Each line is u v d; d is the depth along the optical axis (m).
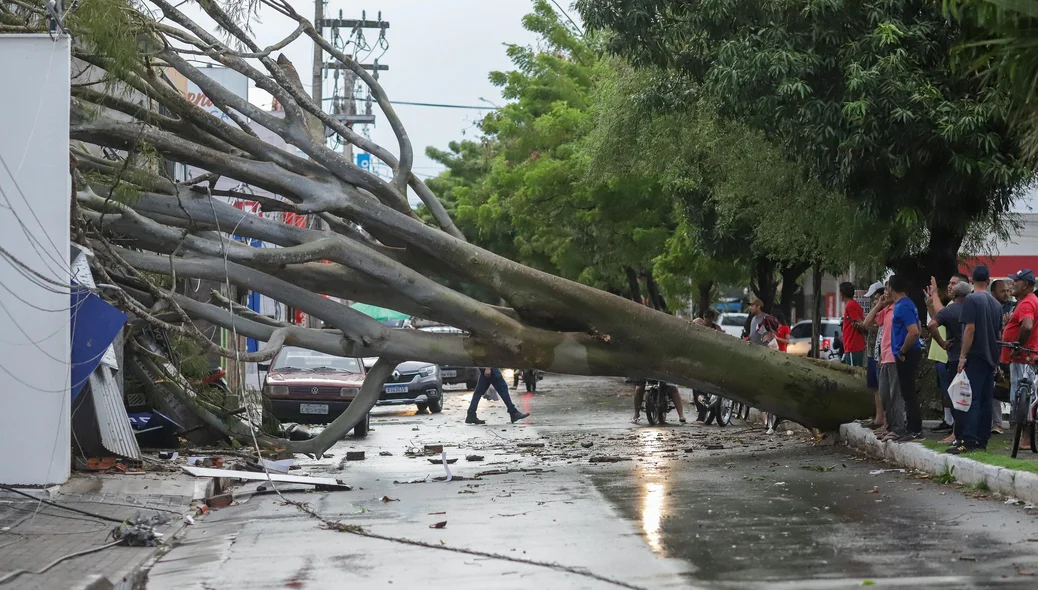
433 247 16.02
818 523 9.08
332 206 15.66
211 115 15.70
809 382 16.56
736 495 11.01
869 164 14.69
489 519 9.91
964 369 12.11
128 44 13.69
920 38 14.53
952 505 9.88
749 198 21.34
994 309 12.15
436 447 17.34
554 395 34.19
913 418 13.60
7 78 11.59
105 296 13.65
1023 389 11.36
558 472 13.91
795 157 16.19
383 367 16.19
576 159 33.81
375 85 16.28
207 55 15.38
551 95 38.56
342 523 9.95
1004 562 7.29
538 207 36.47
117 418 13.66
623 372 16.58
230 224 15.51
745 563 7.45
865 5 14.88
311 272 16.19
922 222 16.27
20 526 9.66
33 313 11.53
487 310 16.06
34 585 7.17
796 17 15.39
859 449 15.09
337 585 7.19
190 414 16.39
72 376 11.80
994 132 14.02
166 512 10.88
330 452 18.09
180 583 7.49
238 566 8.02
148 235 14.91
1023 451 12.16
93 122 14.51
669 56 17.41
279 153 15.89
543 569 7.45
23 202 11.58
